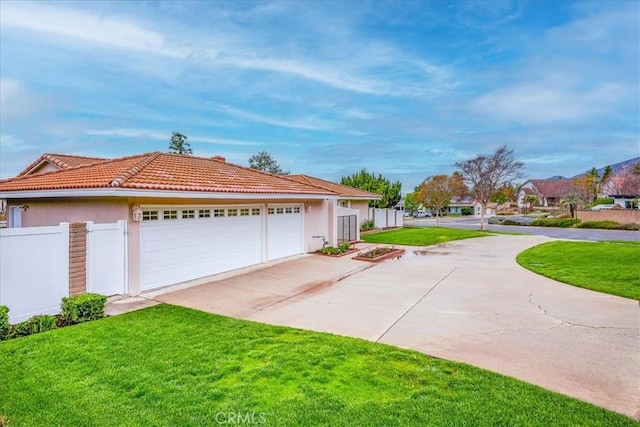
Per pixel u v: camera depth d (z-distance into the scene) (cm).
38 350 537
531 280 1082
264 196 1222
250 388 431
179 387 432
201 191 983
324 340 588
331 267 1290
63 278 751
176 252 1012
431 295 906
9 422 365
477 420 367
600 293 917
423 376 462
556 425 360
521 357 535
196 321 687
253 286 1001
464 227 3672
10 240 672
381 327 668
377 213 3147
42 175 1346
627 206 4506
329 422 364
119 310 769
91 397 410
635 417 383
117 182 811
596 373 484
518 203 7131
